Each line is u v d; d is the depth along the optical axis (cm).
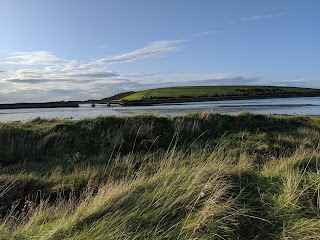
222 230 405
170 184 483
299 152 916
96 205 443
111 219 409
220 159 693
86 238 378
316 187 513
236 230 418
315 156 791
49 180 805
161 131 1359
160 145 1272
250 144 1226
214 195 447
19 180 766
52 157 1144
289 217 444
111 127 1336
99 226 398
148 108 6525
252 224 436
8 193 701
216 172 532
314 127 1617
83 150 1196
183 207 439
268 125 1558
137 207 434
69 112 5497
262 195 489
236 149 1154
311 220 433
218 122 1488
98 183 800
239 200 477
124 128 1312
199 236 393
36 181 784
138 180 529
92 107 8519
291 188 499
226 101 9931
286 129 1550
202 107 6200
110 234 383
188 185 484
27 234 398
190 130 1386
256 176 561
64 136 1239
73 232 394
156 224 412
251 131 1475
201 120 1490
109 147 1215
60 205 572
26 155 1138
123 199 450
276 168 673
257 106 6203
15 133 1232
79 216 432
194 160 796
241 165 573
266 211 456
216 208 425
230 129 1483
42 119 1513
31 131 1266
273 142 1285
